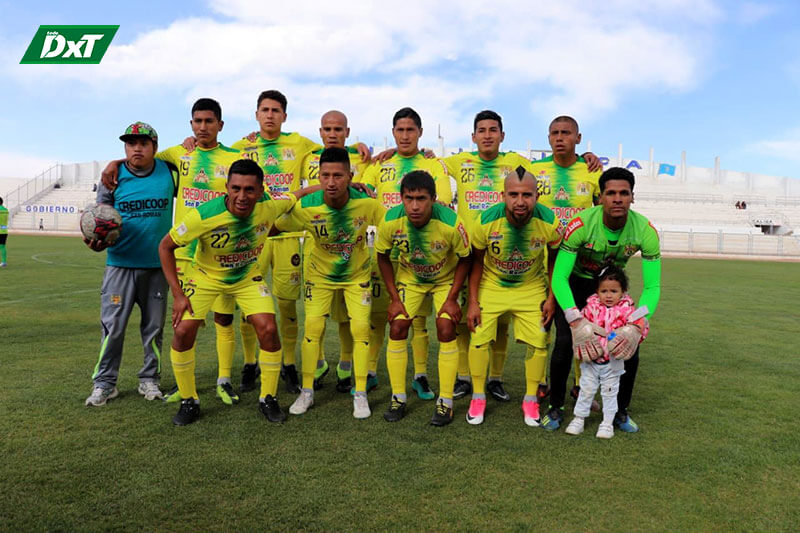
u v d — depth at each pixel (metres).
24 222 40.94
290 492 2.51
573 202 4.53
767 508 2.46
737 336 6.58
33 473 2.65
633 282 13.29
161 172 4.07
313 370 3.89
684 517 2.37
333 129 4.76
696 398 4.12
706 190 50.28
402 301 3.89
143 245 3.89
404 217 3.65
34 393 3.88
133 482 2.57
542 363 3.67
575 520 2.32
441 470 2.79
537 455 3.02
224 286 3.72
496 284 3.82
